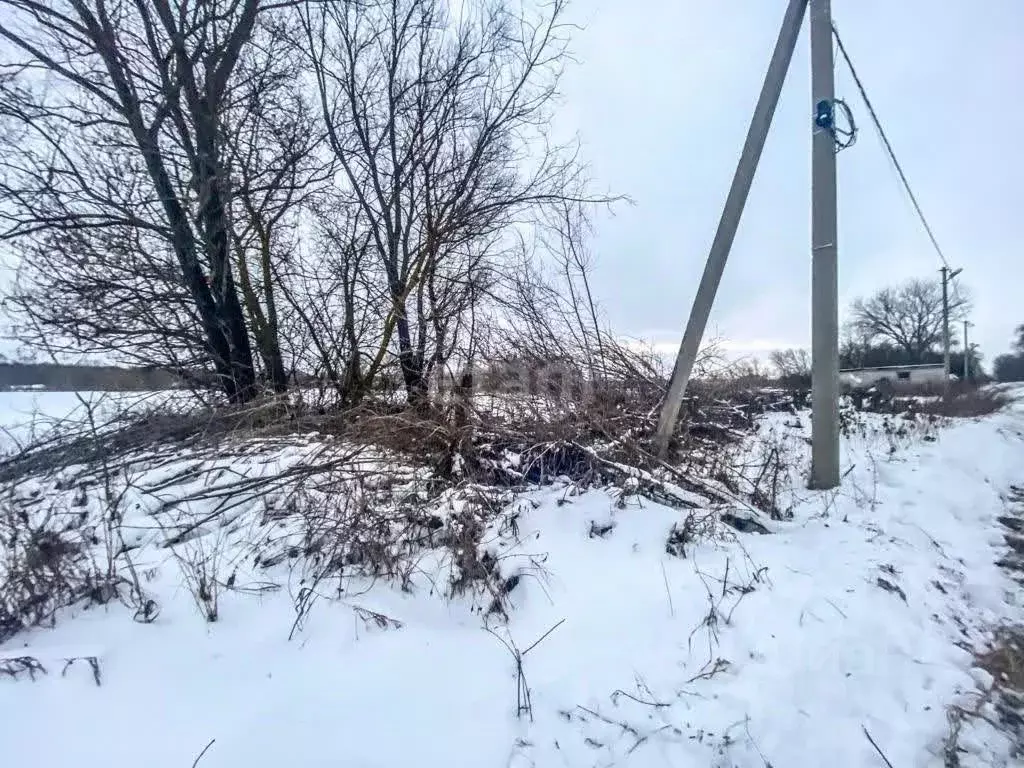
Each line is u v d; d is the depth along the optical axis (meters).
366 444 5.95
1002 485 7.18
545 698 2.94
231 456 6.09
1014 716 2.88
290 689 2.92
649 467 5.97
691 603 3.73
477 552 4.12
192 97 7.92
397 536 4.45
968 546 5.01
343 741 2.60
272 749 2.53
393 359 9.11
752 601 3.74
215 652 3.16
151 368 8.62
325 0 8.24
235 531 4.56
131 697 2.80
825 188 6.37
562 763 2.56
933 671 3.17
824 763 2.57
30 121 7.43
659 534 4.54
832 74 6.37
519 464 5.93
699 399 8.12
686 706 2.88
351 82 9.35
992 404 19.62
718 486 5.68
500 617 3.68
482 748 2.62
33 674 2.84
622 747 2.65
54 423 5.72
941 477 6.95
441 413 6.50
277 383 8.64
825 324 6.36
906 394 30.06
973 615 3.90
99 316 8.12
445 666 3.18
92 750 2.49
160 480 5.45
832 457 6.36
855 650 3.26
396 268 9.45
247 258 9.12
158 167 8.01
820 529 5.11
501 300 8.38
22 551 3.89
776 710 2.86
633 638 3.42
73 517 4.65
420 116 9.48
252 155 8.57
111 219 7.83
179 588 3.72
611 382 7.64
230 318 8.68
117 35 7.63
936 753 2.65
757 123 5.93
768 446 7.34
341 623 3.46
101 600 3.56
